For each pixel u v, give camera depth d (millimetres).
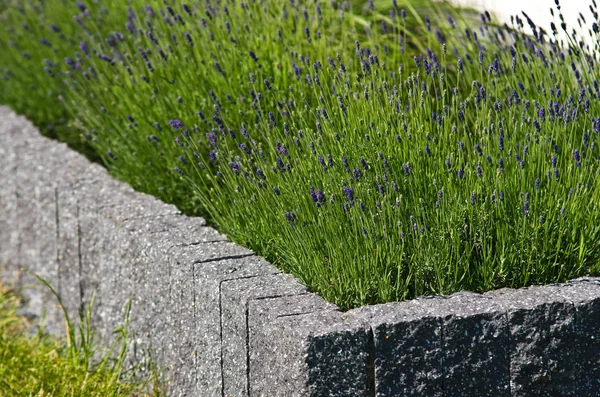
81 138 6449
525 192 3705
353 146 3986
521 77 4504
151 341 4457
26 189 6176
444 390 3295
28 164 6184
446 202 3713
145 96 5395
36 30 7641
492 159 3854
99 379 4578
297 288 3658
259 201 4207
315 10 5473
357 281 3631
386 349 3201
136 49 5582
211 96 4797
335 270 3664
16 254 6434
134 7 6555
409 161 3852
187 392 4137
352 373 3172
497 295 3480
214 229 4574
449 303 3383
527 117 3990
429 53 4883
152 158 5352
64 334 5418
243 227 4406
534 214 3652
